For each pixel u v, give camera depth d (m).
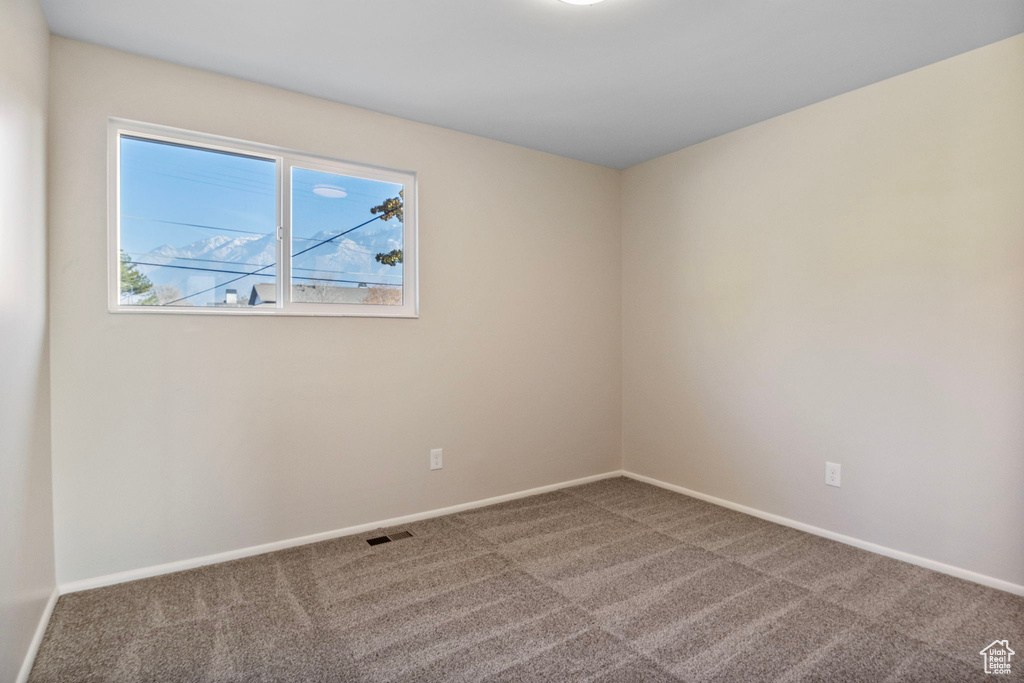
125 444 2.36
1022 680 1.70
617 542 2.83
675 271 3.70
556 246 3.74
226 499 2.59
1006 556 2.29
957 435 2.42
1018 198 2.23
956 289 2.41
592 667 1.78
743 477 3.30
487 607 2.16
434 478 3.23
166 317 2.45
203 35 2.23
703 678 1.72
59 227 2.21
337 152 2.88
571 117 3.09
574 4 2.00
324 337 2.85
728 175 3.34
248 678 1.71
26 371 1.78
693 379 3.59
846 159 2.78
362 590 2.30
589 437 3.93
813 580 2.40
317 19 2.11
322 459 2.85
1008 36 2.24
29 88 1.82
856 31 2.20
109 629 1.99
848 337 2.79
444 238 3.25
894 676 1.73
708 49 2.34
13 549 1.60
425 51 2.36
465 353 3.34
